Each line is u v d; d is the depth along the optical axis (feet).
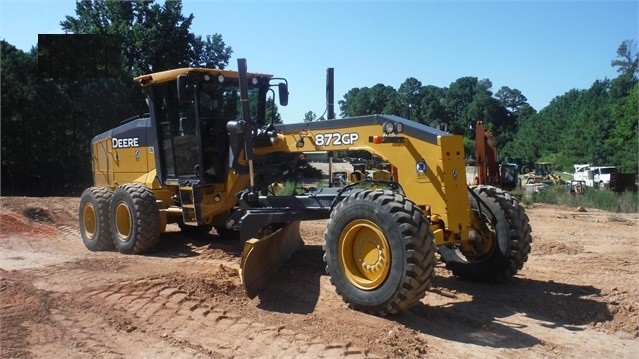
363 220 19.43
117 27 115.03
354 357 16.21
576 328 19.06
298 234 29.89
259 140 26.30
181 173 31.24
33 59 99.60
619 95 253.65
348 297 19.88
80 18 121.29
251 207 25.80
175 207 32.60
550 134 279.49
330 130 23.38
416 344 17.13
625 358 16.63
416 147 20.51
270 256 24.49
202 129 29.50
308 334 17.98
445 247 25.16
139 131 34.50
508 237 23.06
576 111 284.20
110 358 16.63
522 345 17.49
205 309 20.56
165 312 20.34
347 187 22.89
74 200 55.26
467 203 20.57
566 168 222.48
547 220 50.47
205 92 29.71
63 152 102.37
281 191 31.73
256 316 19.89
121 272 26.43
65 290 23.34
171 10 124.67
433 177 20.07
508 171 65.05
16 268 28.17
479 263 23.98
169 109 31.17
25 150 98.17
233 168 27.68
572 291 23.08
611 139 189.88
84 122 104.47
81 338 18.19
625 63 264.52
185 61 127.34
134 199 31.01
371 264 19.61
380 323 18.67
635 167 157.79
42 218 46.24
